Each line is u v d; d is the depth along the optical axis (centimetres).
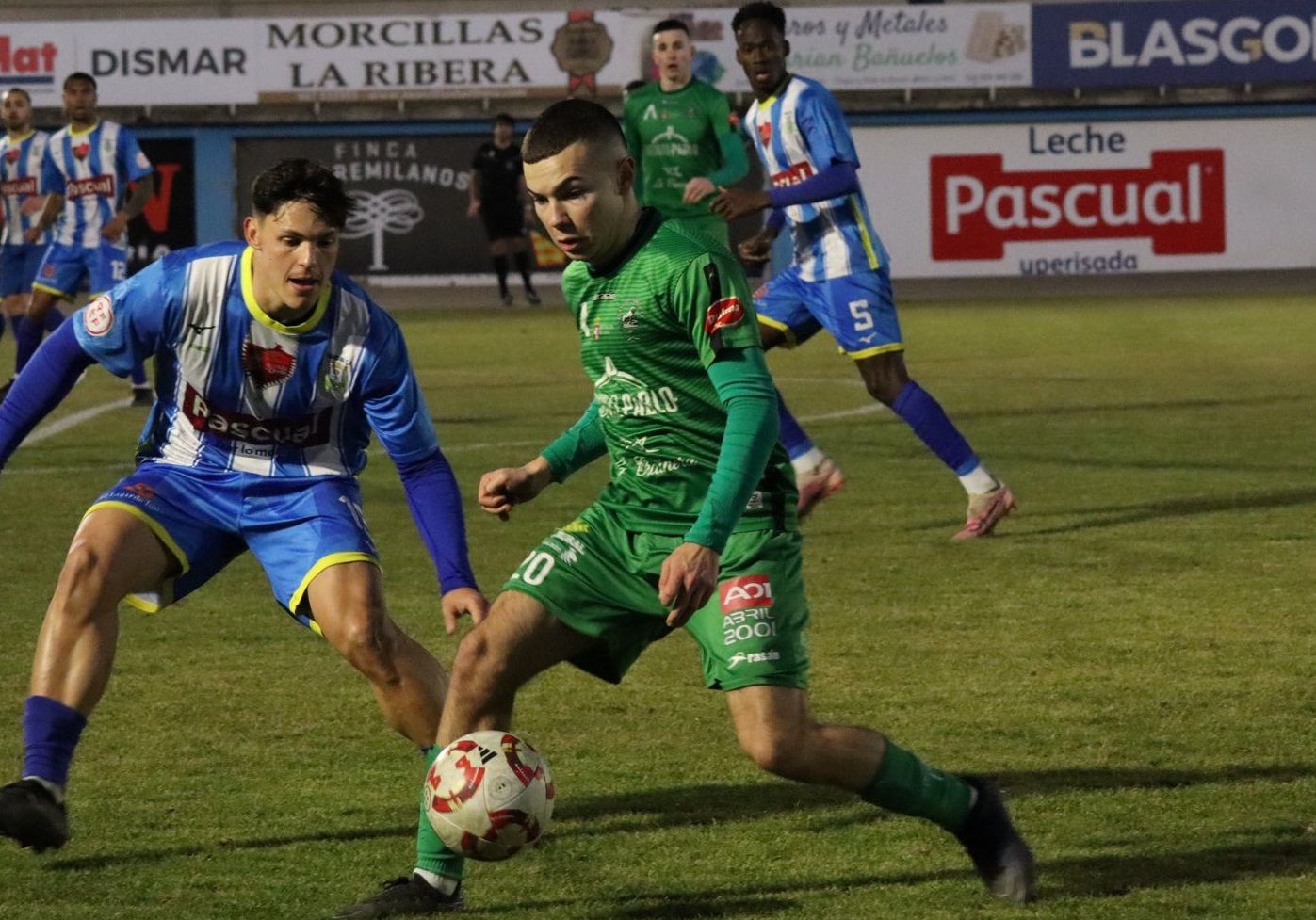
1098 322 4103
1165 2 5034
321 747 968
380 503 1867
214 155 5138
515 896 734
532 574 729
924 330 4003
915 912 709
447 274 5184
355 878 762
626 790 884
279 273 758
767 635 696
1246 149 5075
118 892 743
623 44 5081
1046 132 5072
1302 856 772
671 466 722
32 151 2869
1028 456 2117
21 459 2188
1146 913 704
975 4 5053
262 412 800
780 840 805
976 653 1167
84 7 6209
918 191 5109
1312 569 1427
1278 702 1035
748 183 5053
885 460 2122
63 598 760
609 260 712
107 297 795
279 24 5109
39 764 723
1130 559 1478
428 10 6150
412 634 1265
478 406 2655
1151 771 902
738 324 686
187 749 965
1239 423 2388
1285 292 4916
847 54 5069
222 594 1402
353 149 5141
